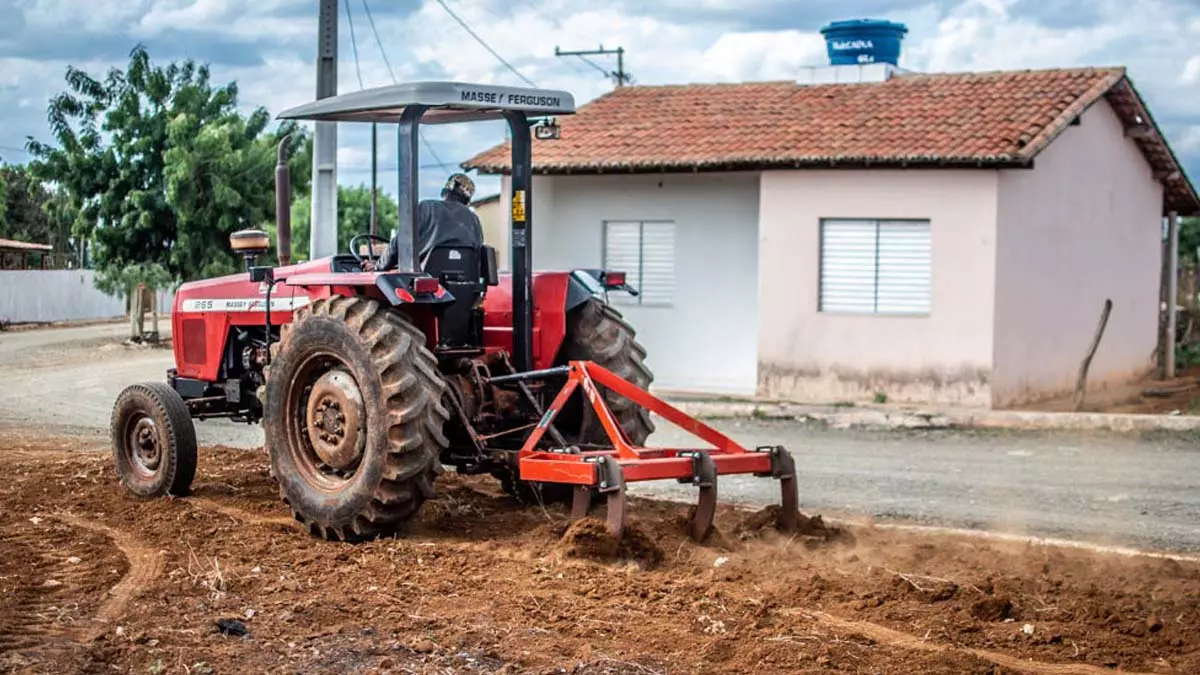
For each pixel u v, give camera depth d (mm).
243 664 5566
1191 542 8461
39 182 27297
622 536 7363
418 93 7766
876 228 17688
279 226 10008
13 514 8625
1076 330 19734
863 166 17359
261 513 8852
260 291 9422
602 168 18812
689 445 13484
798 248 18062
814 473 11406
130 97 27047
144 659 5617
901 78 20547
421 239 8320
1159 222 23422
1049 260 18672
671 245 19703
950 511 9539
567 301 8805
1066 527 8945
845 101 19750
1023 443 13852
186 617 6227
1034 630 6168
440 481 10023
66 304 39031
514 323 8656
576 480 7445
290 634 5988
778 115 19594
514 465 8047
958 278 17156
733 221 19234
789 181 18047
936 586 6832
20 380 19734
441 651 5758
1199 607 6562
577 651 5789
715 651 5793
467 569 7250
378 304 8078
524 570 7199
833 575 7117
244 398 9680
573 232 20219
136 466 9500
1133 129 21312
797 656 5723
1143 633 6156
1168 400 19344
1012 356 17594
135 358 23906
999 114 18031
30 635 5934
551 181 20234
